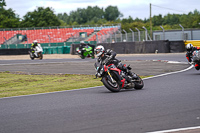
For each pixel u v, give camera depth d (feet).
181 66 99.55
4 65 129.29
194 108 36.01
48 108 40.81
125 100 43.73
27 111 39.50
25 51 239.30
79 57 180.75
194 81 62.44
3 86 74.64
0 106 44.83
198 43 173.88
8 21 434.30
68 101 45.85
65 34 311.06
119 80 52.75
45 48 250.78
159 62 116.98
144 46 185.88
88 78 81.46
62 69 106.63
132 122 30.96
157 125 29.53
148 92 50.83
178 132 26.99
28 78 86.99
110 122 31.32
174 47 178.09
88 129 29.17
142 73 85.56
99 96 49.16
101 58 53.11
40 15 474.49
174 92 49.19
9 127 31.40
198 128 27.96
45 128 30.30
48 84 74.28
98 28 315.17
